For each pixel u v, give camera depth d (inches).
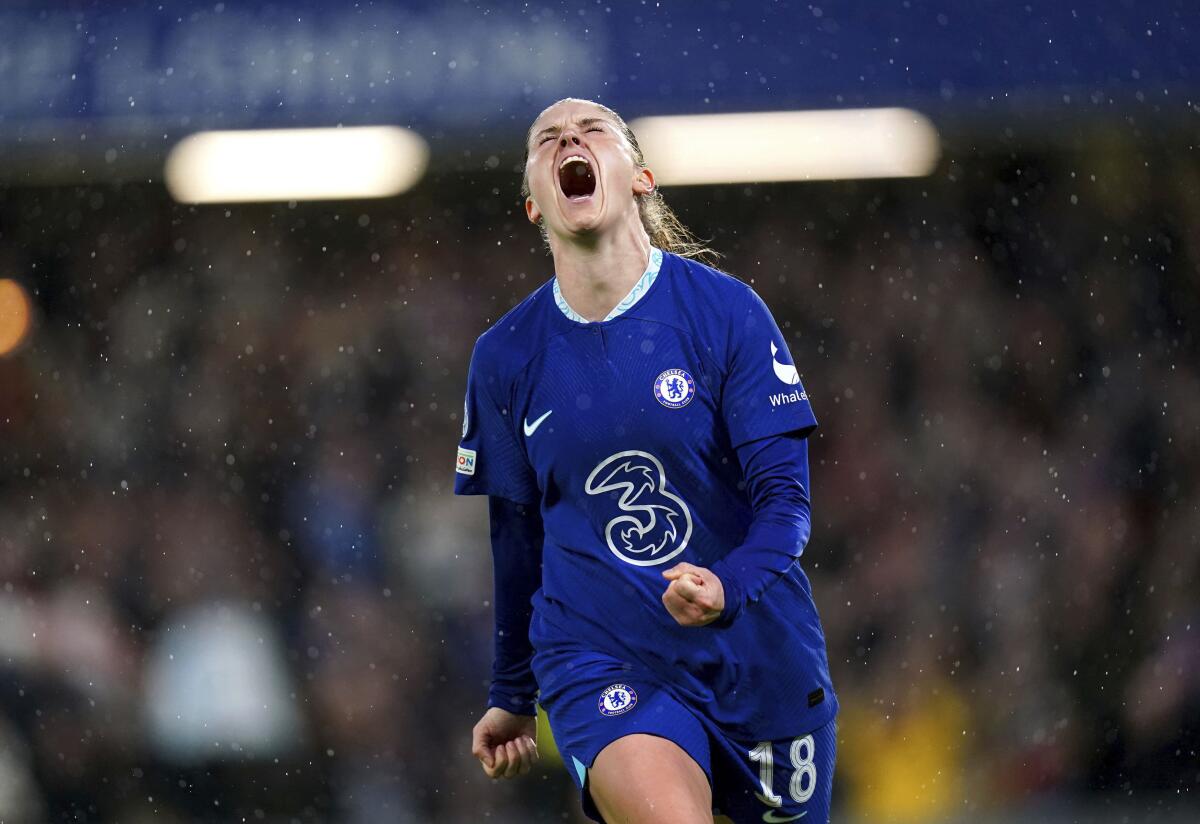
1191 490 1376.7
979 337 1459.2
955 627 1243.8
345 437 1421.0
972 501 1332.4
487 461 516.7
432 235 1528.1
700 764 478.9
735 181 1397.6
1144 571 1299.2
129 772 1154.7
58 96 1325.0
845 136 1369.3
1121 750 1158.3
